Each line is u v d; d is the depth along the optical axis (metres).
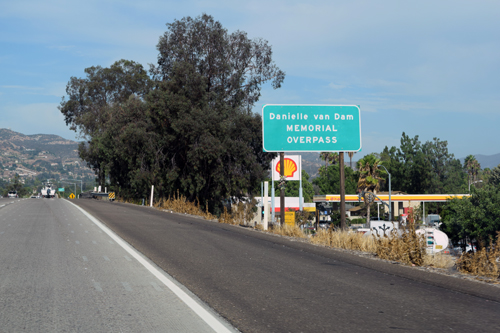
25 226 17.38
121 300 6.67
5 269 8.88
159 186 42.12
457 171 114.88
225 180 38.78
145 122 42.69
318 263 10.77
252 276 8.77
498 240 10.95
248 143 40.12
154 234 15.56
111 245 12.54
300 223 25.30
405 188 93.12
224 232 17.47
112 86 68.38
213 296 7.04
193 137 37.28
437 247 16.81
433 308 6.63
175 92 40.34
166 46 44.56
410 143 96.75
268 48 46.94
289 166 41.84
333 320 5.84
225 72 44.38
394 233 13.60
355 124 20.95
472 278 9.57
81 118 66.50
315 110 20.83
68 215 23.33
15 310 6.04
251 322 5.66
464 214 48.56
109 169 55.66
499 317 6.20
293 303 6.71
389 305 6.75
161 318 5.78
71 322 5.54
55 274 8.47
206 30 44.69
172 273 8.83
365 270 9.98
